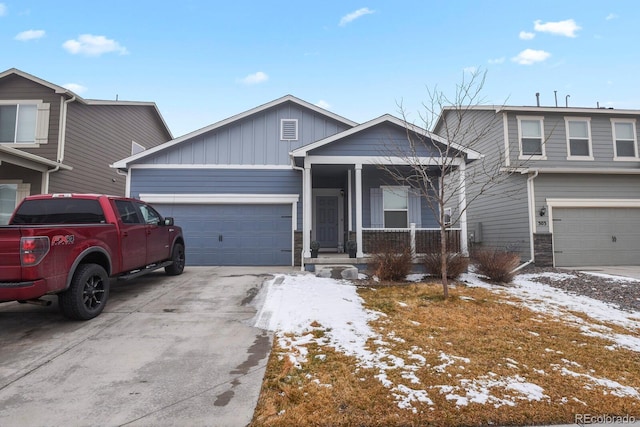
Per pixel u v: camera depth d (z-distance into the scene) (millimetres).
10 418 2557
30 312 5211
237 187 10781
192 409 2697
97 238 5020
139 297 6078
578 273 9797
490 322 5031
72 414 2617
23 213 5582
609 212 11906
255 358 3662
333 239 12133
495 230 13375
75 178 11664
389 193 11117
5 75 10945
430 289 6996
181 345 4012
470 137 14234
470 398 2861
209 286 6902
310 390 2980
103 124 13148
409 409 2697
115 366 3453
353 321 4867
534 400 2855
